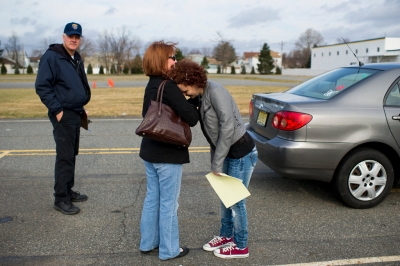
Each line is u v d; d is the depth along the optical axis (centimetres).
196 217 388
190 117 272
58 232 353
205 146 693
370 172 400
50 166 561
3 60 8694
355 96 400
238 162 291
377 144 403
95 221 377
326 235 348
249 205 420
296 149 384
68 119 385
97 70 9081
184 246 328
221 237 323
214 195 450
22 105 1308
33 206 414
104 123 930
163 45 277
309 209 409
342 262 302
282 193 457
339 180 398
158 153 282
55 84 379
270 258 308
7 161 586
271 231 356
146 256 311
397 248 324
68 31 372
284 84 2772
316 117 385
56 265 297
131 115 1065
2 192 455
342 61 6097
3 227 362
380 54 5056
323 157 388
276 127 409
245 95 1723
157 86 275
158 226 312
